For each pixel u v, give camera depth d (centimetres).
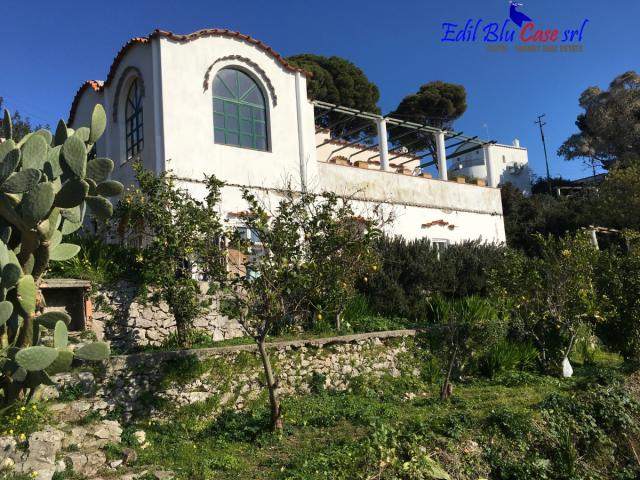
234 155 1533
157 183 1110
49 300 1055
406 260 1603
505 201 2973
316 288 885
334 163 1772
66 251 870
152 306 1138
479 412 972
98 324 1072
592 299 1343
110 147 1664
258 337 902
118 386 907
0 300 716
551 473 862
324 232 899
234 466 759
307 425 945
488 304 1455
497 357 1334
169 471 727
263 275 870
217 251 929
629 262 1501
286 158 1638
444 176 2142
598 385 1148
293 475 713
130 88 1617
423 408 1046
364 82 3609
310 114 1731
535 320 1356
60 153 773
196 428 911
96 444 759
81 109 1858
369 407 1031
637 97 3966
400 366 1277
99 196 785
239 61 1587
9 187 726
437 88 3934
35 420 728
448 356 1313
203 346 1088
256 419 938
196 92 1491
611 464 953
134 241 1312
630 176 2616
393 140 2422
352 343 1227
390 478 732
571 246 1371
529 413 958
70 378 874
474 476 809
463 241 1898
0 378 751
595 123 4041
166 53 1459
